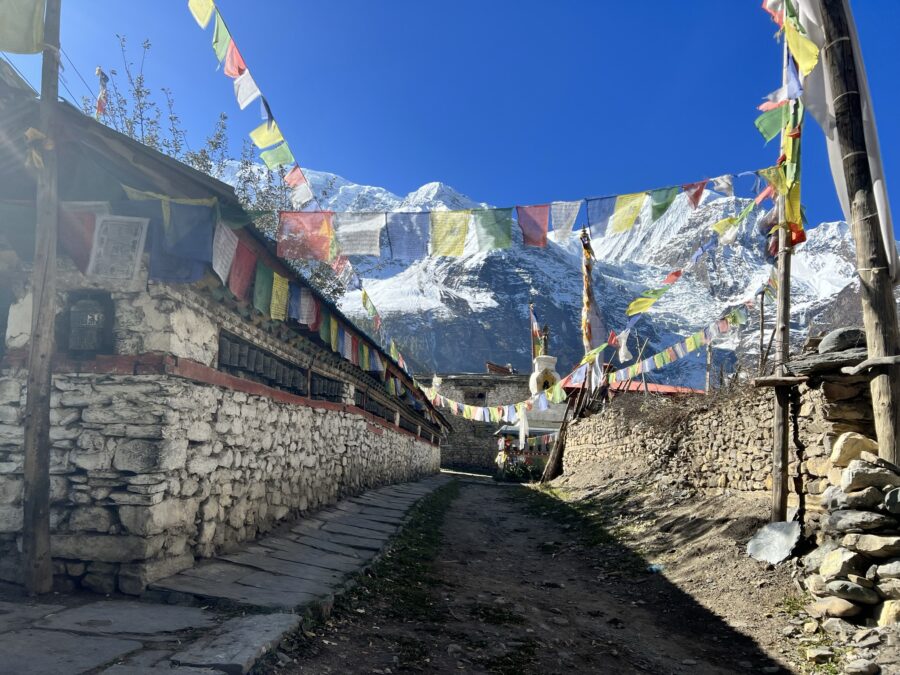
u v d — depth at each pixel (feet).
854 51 24.93
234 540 26.66
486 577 30.55
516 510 61.26
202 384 23.68
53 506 20.06
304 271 62.28
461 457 156.15
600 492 56.75
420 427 102.06
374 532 36.60
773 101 26.63
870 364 23.27
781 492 28.07
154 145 51.88
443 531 44.57
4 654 13.12
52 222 18.69
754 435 34.47
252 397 29.09
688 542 33.09
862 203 24.02
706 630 22.99
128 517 19.77
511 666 17.97
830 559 22.04
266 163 24.63
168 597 18.94
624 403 66.13
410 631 19.93
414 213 23.98
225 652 13.98
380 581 25.72
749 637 21.56
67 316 21.30
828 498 23.06
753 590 24.84
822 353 27.20
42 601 17.94
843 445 24.76
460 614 22.85
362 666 16.16
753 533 29.89
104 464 20.22
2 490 20.39
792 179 28.09
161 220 20.75
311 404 39.24
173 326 21.24
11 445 20.70
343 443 47.96
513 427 130.31
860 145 24.11
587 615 24.95
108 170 20.88
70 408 20.67
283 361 34.94
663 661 19.94
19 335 21.45
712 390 43.04
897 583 19.53
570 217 23.56
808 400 28.07
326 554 28.58
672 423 48.98
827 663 18.62
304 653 16.05
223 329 26.23
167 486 20.92
